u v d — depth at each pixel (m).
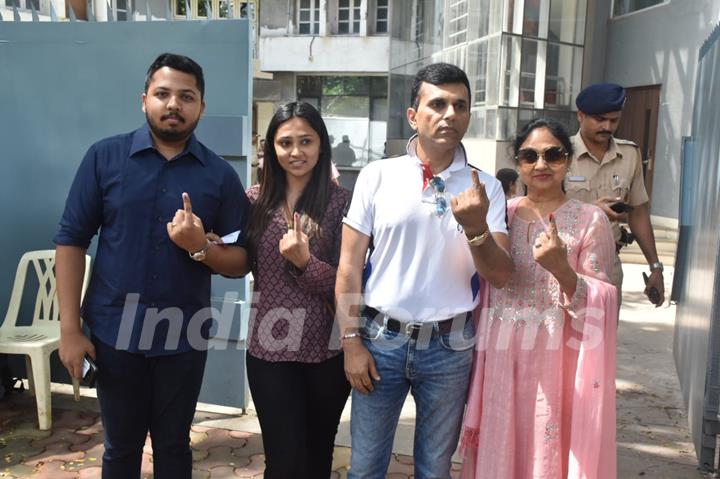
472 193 1.96
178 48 3.48
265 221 2.44
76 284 2.36
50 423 3.52
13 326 3.67
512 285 2.29
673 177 9.86
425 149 2.21
